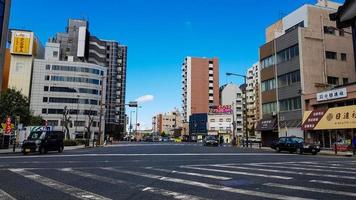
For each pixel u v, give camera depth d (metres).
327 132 38.81
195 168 15.47
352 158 25.17
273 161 20.08
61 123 113.31
